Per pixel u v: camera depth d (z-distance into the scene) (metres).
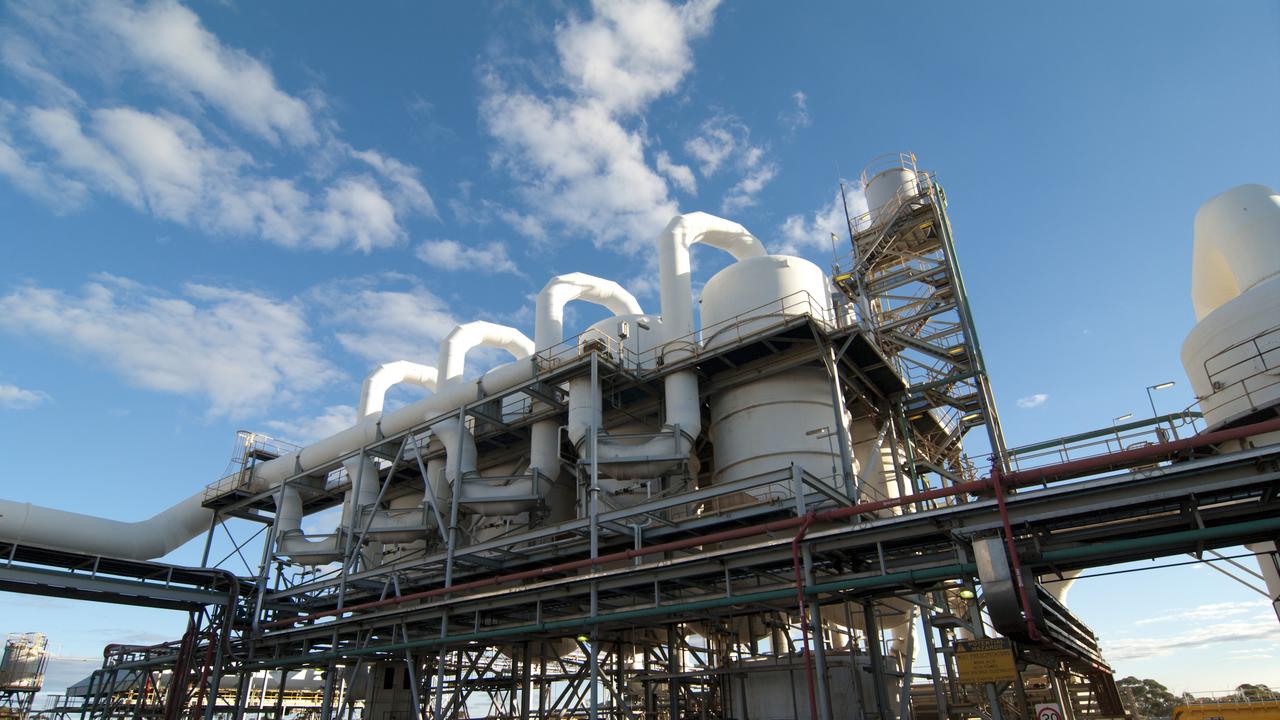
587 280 30.45
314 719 52.34
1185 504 14.17
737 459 23.77
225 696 49.41
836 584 15.86
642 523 21.38
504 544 22.88
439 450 29.98
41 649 54.62
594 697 18.83
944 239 28.88
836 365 22.81
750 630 23.31
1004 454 21.66
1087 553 13.91
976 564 14.61
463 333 33.75
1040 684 25.58
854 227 32.12
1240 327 18.77
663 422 25.69
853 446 28.08
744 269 25.66
